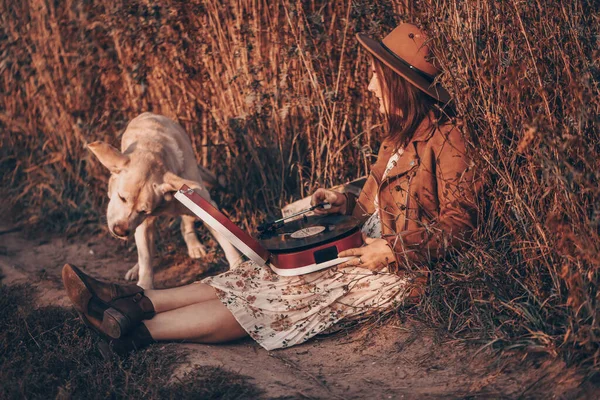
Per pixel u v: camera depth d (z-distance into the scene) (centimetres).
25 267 433
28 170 538
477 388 239
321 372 271
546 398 226
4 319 331
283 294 290
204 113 477
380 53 287
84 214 505
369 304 293
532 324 254
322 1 421
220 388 256
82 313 286
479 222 287
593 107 260
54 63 546
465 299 281
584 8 292
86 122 522
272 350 292
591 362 233
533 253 263
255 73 442
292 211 341
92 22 512
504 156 281
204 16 457
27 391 263
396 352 276
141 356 283
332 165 419
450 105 292
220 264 424
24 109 577
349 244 286
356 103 422
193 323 288
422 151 287
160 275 421
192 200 280
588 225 241
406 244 281
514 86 258
